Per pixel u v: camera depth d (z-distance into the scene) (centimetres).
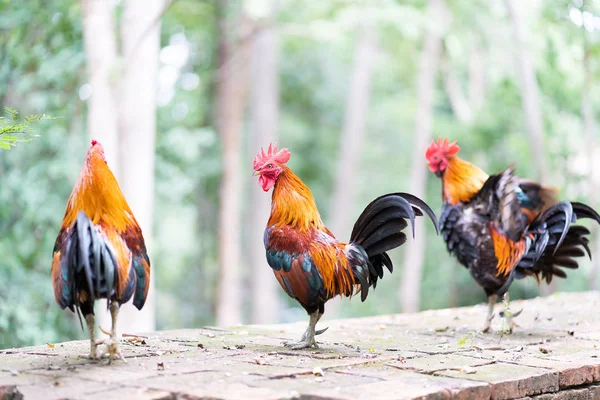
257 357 560
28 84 1298
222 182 2122
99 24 1239
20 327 1216
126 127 1279
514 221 702
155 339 652
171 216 2028
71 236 482
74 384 454
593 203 1470
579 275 1772
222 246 2119
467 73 2525
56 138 1304
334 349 611
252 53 2100
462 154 2216
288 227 580
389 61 2680
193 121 2047
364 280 574
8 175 1299
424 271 2531
